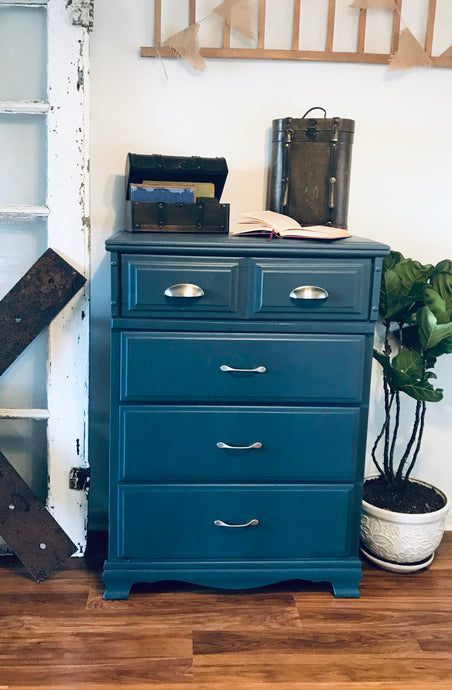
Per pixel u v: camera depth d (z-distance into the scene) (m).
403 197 2.26
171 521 1.90
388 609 1.92
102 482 2.32
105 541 2.26
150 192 1.93
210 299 1.79
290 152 2.00
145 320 1.79
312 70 2.17
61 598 1.93
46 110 1.98
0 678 1.60
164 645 1.74
